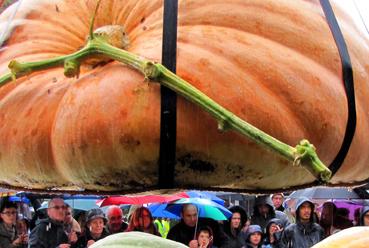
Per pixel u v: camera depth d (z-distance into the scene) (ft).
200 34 3.41
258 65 3.38
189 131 3.23
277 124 3.32
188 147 3.26
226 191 3.62
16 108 3.68
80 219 18.94
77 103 3.39
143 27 3.55
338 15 3.86
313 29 3.61
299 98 3.40
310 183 3.72
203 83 3.27
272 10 3.55
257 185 3.57
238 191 3.65
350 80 3.63
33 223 18.62
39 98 3.63
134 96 3.27
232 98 3.27
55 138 3.50
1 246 16.25
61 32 3.86
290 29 3.54
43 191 4.08
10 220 16.62
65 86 3.58
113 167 3.35
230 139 3.25
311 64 3.52
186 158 3.29
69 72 3.41
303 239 16.28
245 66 3.36
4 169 3.84
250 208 25.80
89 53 3.41
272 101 3.34
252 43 3.43
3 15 4.20
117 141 3.28
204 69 3.30
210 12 3.48
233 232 17.72
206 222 16.56
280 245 16.69
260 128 3.29
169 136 3.23
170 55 3.33
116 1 3.75
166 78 3.20
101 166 3.36
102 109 3.31
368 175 4.07
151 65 3.19
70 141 3.40
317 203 23.99
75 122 3.37
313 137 3.45
